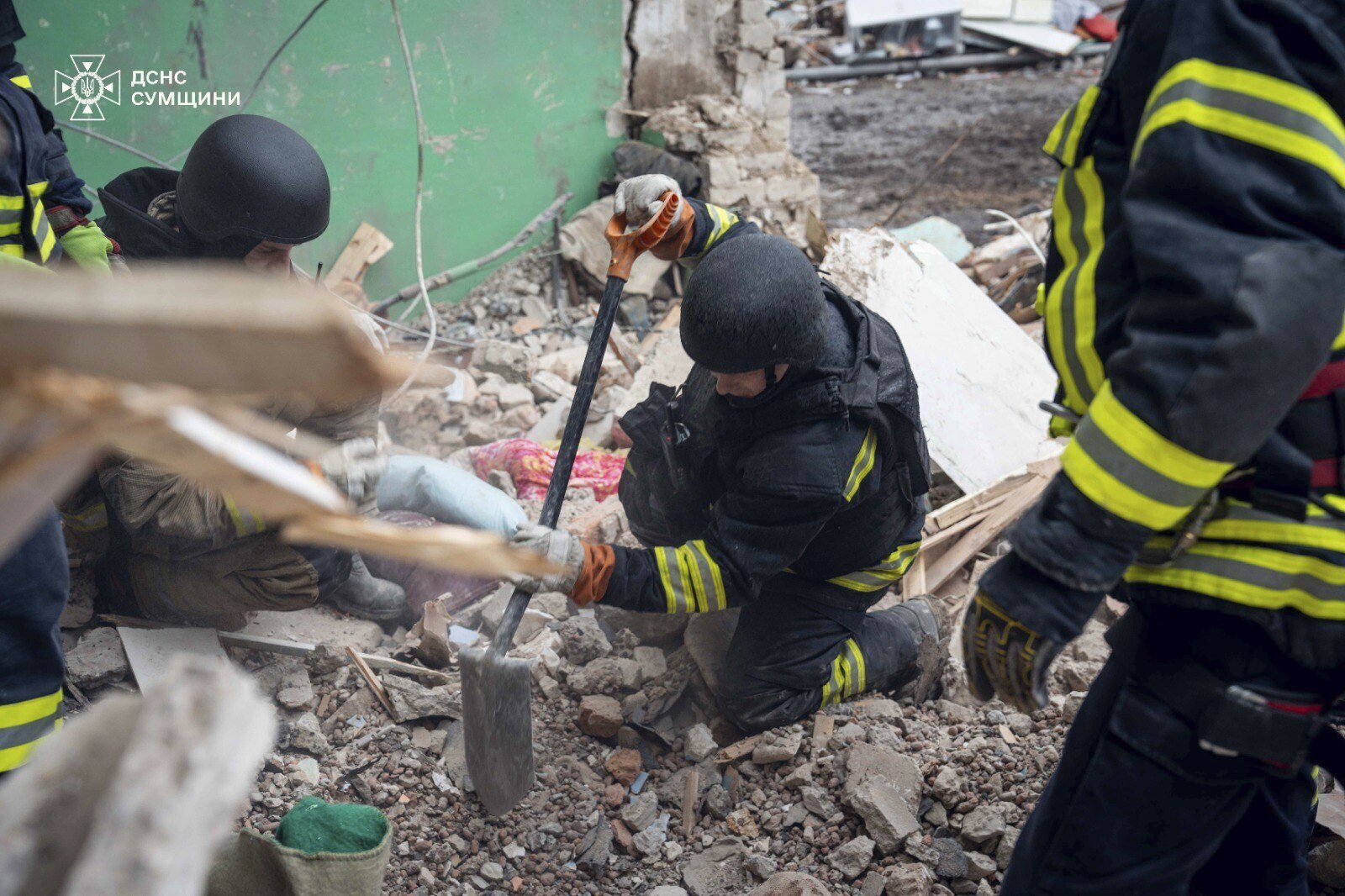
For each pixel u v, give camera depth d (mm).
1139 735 1504
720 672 2631
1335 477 1369
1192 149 1296
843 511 2412
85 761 617
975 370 3510
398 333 4402
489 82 4766
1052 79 11438
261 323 420
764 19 5238
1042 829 1632
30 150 2277
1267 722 1409
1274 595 1382
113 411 476
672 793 2447
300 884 1631
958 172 8414
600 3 4891
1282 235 1269
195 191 2410
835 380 2215
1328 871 2145
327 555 2576
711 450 2479
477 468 3471
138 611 2699
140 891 520
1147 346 1302
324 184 2514
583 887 2262
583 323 4820
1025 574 1434
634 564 2168
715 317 2047
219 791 554
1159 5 1385
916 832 2275
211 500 2348
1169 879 1550
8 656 1699
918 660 2754
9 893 589
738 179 5078
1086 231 1506
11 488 502
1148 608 1529
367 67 4496
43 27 3912
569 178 5109
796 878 2107
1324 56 1276
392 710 2557
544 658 2713
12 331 424
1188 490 1311
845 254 3633
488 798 2238
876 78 11445
